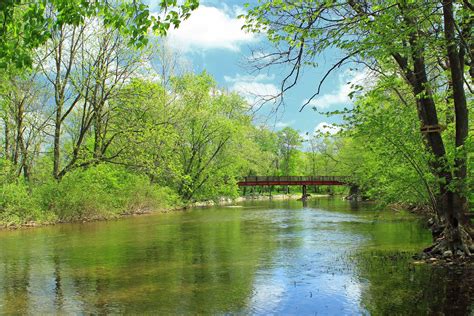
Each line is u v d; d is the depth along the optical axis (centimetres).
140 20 684
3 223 2198
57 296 900
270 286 957
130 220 2641
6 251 1470
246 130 4600
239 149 4650
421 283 929
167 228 2158
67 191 2567
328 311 775
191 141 4144
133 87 2783
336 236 1744
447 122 1539
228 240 1689
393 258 1221
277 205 4331
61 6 681
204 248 1494
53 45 2597
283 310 788
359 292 884
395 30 882
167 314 775
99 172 2825
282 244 1562
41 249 1508
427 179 1386
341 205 3988
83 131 2759
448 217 1197
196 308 807
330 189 7950
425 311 745
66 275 1091
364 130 1305
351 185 4847
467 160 1148
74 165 2741
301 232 1908
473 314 719
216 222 2462
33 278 1062
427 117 1239
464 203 1184
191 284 984
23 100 2548
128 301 857
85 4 684
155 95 2972
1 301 868
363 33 928
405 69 1263
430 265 1102
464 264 1080
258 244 1571
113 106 2861
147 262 1249
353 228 2006
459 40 947
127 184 3272
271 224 2300
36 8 668
